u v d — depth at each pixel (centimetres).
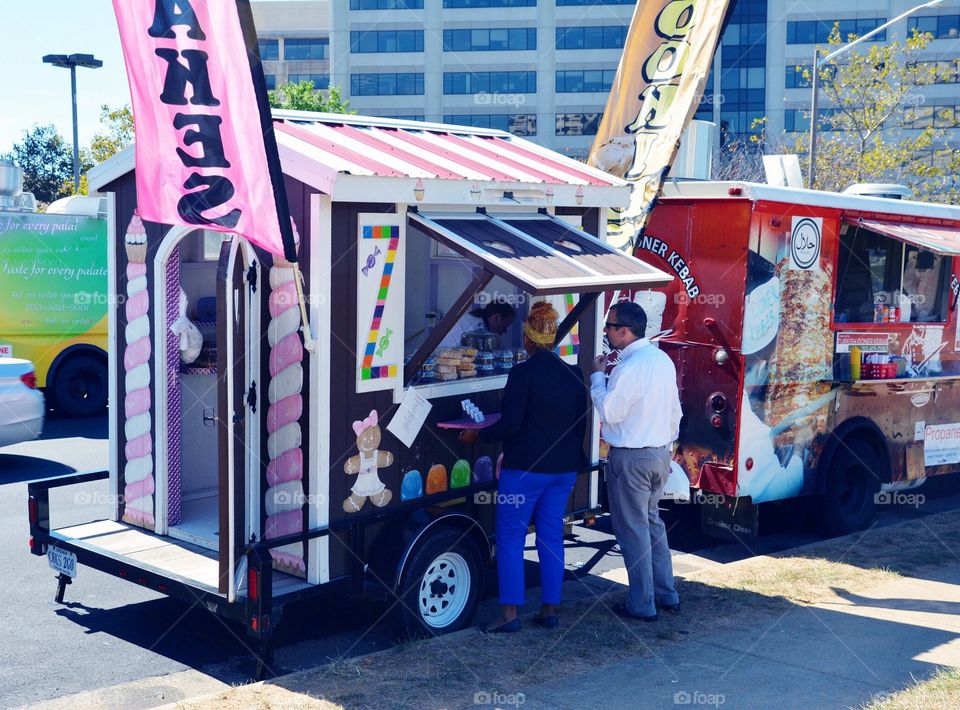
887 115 3012
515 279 520
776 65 6094
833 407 847
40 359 1344
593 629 596
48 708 496
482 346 659
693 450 803
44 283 1330
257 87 469
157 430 632
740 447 777
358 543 559
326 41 7725
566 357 692
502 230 600
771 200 770
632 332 599
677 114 816
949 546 806
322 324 528
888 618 621
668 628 599
